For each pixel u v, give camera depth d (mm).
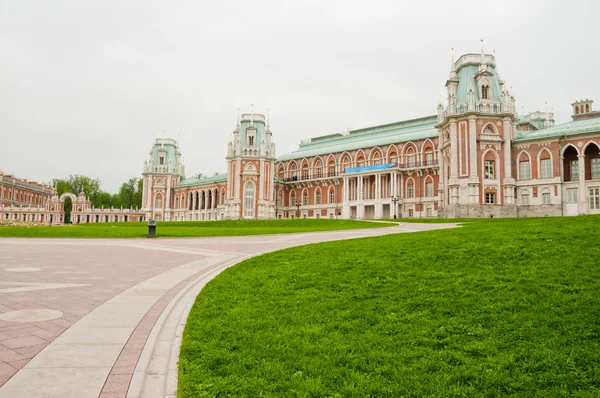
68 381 4996
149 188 110500
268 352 6223
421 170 72875
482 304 8484
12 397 4535
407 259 13383
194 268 14867
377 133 87688
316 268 13023
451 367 5840
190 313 8250
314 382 5305
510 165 54875
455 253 13578
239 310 8508
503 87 57062
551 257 11906
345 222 52562
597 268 10336
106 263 16203
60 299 9406
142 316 7953
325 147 92938
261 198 86062
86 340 6465
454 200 55500
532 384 5379
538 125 82062
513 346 6484
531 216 53438
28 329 7004
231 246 24344
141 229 45375
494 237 15930
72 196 117250
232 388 5074
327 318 7965
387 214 77125
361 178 79812
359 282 10906
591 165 52500
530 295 8766
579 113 68500
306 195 92812
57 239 31656
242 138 88438
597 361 5910
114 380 5059
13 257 17797
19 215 112875
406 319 7848
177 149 115750
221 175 107688
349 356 6102
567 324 7145
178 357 5949
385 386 5277
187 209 108500
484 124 55531
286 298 9586
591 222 17562
